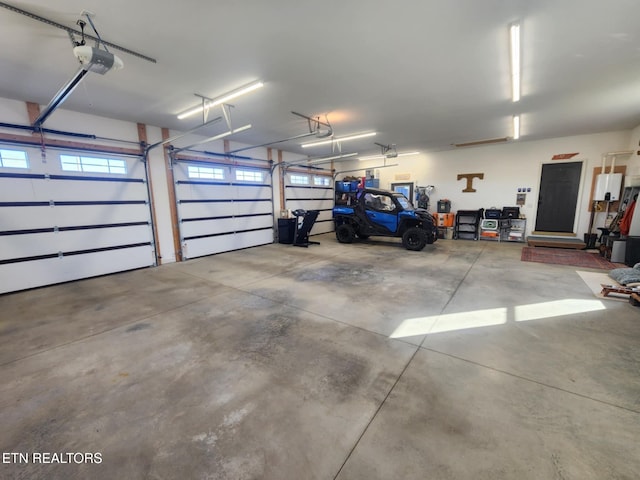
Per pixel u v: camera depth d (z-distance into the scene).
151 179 5.48
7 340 2.66
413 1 2.07
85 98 3.91
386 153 8.26
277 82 3.49
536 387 1.93
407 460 1.40
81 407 1.79
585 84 3.68
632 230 5.19
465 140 7.24
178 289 4.12
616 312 3.12
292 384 2.00
